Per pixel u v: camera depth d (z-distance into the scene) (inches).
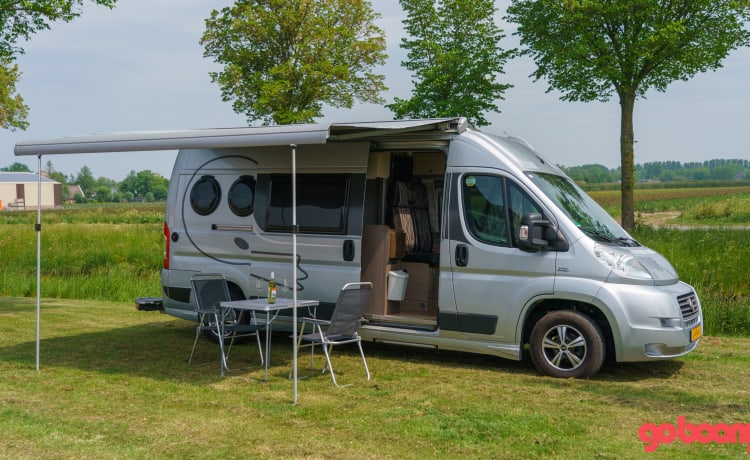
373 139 313.6
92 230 896.3
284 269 327.6
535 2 763.4
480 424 215.5
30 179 3041.3
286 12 699.4
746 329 381.4
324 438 204.2
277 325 331.3
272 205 331.6
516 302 280.2
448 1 736.3
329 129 255.0
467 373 286.2
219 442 201.5
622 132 800.3
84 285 575.8
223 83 714.2
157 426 216.2
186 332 385.7
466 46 743.7
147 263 690.8
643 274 269.0
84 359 315.3
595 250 271.0
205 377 280.8
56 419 223.5
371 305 323.3
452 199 295.9
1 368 297.0
